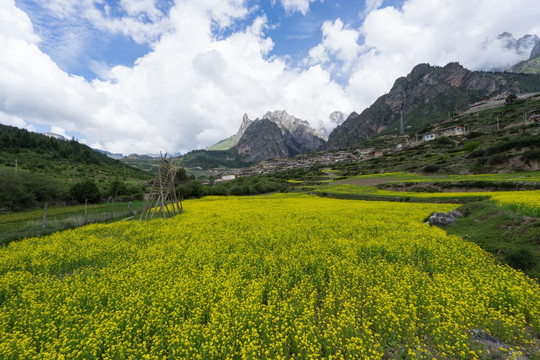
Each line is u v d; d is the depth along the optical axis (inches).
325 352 220.2
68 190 1991.9
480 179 1416.1
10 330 249.1
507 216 561.9
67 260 445.7
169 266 406.3
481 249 458.0
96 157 5753.0
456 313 243.3
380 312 247.3
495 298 283.1
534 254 396.2
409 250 458.3
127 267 410.6
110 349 207.3
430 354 202.1
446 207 971.9
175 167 1170.6
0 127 5433.1
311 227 683.4
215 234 625.6
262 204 1396.4
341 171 3954.2
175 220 876.0
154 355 203.9
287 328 226.7
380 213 897.5
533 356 206.8
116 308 279.0
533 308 250.4
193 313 269.1
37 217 1166.3
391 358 210.4
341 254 454.3
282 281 335.6
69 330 235.9
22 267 427.5
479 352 197.2
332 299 274.1
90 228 727.1
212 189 2768.2
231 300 273.3
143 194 2608.3
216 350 203.8
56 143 5265.8
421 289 301.1
